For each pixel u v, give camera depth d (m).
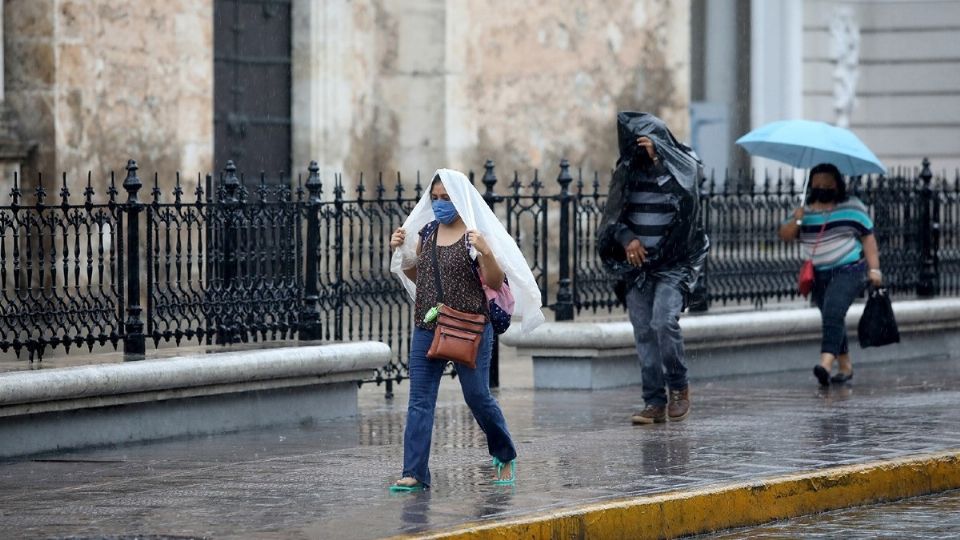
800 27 69.81
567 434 25.41
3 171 38.19
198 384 25.19
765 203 35.22
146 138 40.94
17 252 24.52
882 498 22.45
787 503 21.27
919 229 38.12
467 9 47.81
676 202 26.41
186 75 41.91
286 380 26.70
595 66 51.81
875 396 29.92
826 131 31.73
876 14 75.44
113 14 39.97
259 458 23.38
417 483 20.62
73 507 19.72
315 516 19.03
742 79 68.94
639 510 19.64
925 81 75.25
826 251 31.66
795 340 34.69
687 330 31.62
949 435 25.11
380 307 30.20
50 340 24.80
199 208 26.80
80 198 39.19
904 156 75.75
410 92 47.56
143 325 25.95
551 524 18.75
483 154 48.47
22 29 38.88
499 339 32.31
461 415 28.27
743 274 34.72
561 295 32.00
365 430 26.44
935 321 37.19
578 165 51.44
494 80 48.69
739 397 29.86
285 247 28.16
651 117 26.66
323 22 46.12
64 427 23.88
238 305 27.44
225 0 44.38
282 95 46.16
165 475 21.95
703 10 68.88
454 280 20.45
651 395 26.66
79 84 39.22
